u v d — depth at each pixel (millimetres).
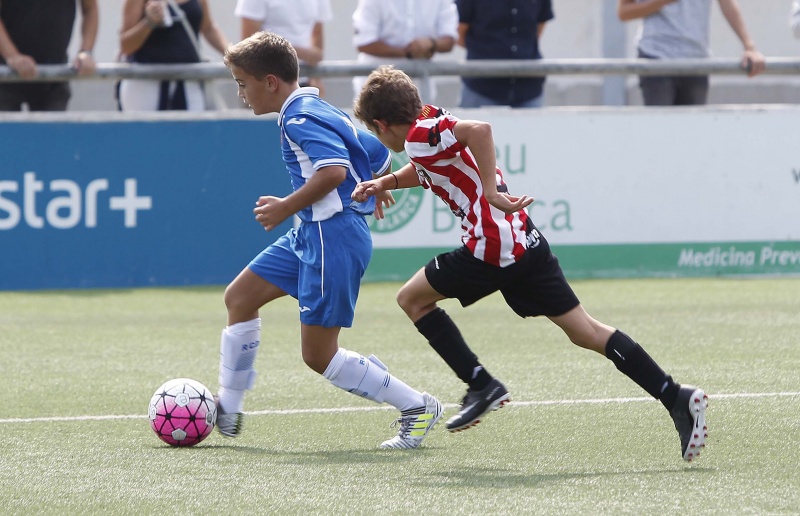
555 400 19734
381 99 15914
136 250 34219
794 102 56406
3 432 17594
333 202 16359
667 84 37438
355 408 19406
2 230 33375
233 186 34562
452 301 32812
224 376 17203
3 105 34500
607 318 29391
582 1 59969
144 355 24969
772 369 22625
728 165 36531
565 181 35719
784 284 35312
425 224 35469
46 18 33906
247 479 14406
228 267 34719
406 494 13594
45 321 29359
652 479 14258
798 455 15492
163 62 34625
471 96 36875
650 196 36219
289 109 16375
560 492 13633
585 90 55906
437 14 36031
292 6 34562
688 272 36594
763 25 61281
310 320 16547
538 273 15766
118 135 33875
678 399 15000
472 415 16156
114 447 16484
